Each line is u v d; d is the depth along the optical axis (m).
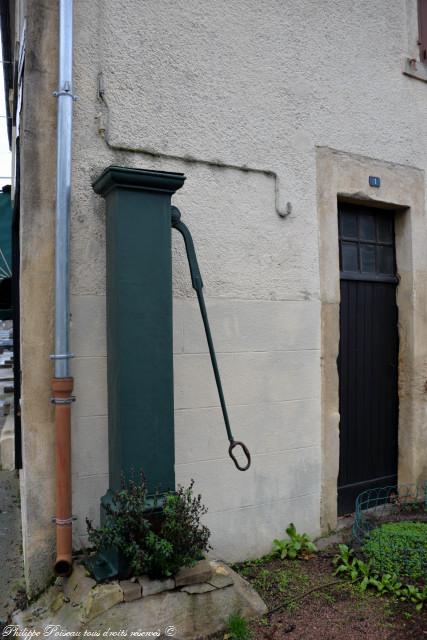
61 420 2.98
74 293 3.17
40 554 3.05
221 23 3.76
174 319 3.51
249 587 3.20
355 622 3.05
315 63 4.20
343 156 4.33
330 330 4.19
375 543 3.62
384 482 4.74
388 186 4.60
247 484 3.77
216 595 2.95
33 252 3.09
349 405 4.55
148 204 3.05
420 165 4.84
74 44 3.23
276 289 3.94
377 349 4.75
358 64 4.45
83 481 3.16
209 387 3.62
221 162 3.72
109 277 3.08
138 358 2.99
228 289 3.73
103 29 3.32
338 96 4.32
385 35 4.64
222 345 3.69
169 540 2.86
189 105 3.61
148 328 3.02
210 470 3.62
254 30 3.90
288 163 4.02
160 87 3.50
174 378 3.50
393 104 4.66
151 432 3.01
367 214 4.73
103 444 3.22
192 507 3.05
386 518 4.38
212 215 3.69
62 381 2.98
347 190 4.34
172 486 3.06
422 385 4.80
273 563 3.73
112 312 3.03
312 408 4.09
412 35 4.84
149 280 3.04
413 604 3.21
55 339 3.04
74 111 3.22
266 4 3.97
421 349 4.80
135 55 3.42
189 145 3.60
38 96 3.12
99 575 2.82
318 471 4.10
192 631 2.84
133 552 2.77
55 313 3.05
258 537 3.81
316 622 3.04
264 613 3.09
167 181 3.05
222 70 3.75
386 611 3.15
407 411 4.77
